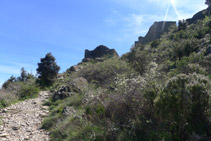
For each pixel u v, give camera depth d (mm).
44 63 19734
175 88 3393
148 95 4176
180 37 26375
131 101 4746
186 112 3160
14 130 6031
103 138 4090
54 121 6375
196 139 2836
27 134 5656
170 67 12578
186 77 3529
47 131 5832
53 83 18656
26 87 13422
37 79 19656
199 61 9891
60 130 5301
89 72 16031
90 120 5035
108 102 5281
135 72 12227
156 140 3480
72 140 4488
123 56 20281
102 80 13812
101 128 4477
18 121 6934
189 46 16203
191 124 3115
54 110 7797
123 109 4801
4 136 5449
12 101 10711
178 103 3186
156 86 4355
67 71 28188
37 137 5355
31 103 10320
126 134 3992
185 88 3195
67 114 6383
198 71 7289
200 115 3203
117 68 14828
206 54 11844
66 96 10148
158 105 3533
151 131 3801
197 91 3162
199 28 25125
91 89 9969
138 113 4410
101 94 6188
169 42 27594
